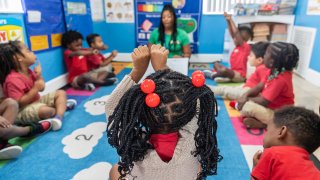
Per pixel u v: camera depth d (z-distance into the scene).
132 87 0.56
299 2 2.57
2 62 1.34
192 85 0.56
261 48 1.73
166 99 0.53
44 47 1.98
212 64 3.04
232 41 2.70
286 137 0.70
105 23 3.15
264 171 0.67
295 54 1.32
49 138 1.33
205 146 0.58
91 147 1.24
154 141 0.59
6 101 1.27
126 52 3.23
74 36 2.19
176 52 2.38
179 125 0.57
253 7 2.62
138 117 0.55
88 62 2.35
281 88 1.36
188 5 2.96
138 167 0.60
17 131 1.23
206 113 0.58
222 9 2.99
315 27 2.24
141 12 3.05
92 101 1.86
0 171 1.07
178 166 0.59
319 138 0.69
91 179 1.01
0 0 1.57
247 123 1.39
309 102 1.78
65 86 2.27
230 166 1.07
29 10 1.77
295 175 0.61
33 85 1.48
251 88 1.67
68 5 2.29
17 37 1.66
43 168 1.09
